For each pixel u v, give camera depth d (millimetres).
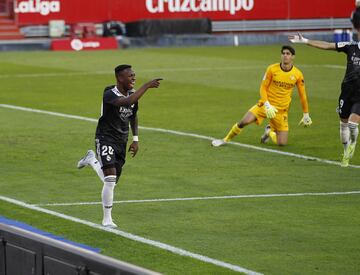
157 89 47188
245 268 16672
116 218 20438
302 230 19422
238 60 64188
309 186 23969
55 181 24609
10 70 56750
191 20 79375
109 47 74938
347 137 27000
